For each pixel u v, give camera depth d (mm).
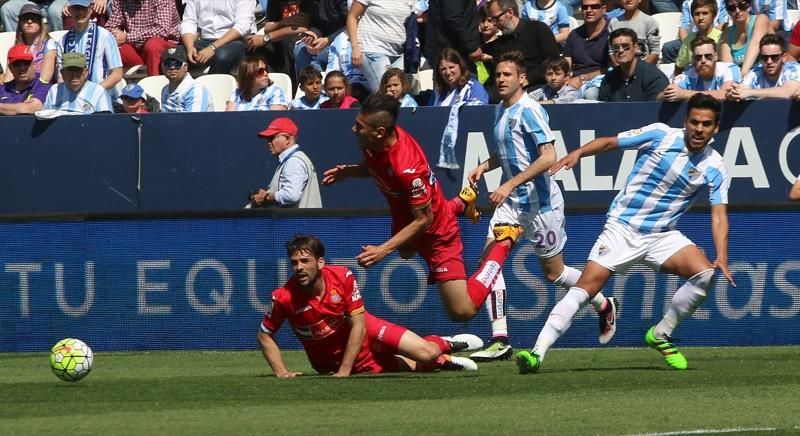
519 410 19250
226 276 33594
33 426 17828
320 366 25344
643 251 25297
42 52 42406
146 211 33969
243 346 33500
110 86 41688
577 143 32969
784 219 32094
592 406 19703
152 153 34688
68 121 34906
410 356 24797
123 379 25078
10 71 43719
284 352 32594
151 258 33875
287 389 22188
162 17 46500
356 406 19812
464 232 33156
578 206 32688
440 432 17078
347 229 33219
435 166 33750
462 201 25797
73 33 41906
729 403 20031
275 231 33406
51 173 35000
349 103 37469
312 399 20766
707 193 32312
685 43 38938
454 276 24688
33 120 35000
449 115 33562
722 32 39656
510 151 27891
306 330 24734
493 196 26438
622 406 19688
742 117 32531
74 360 23969
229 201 34344
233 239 33594
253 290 33500
